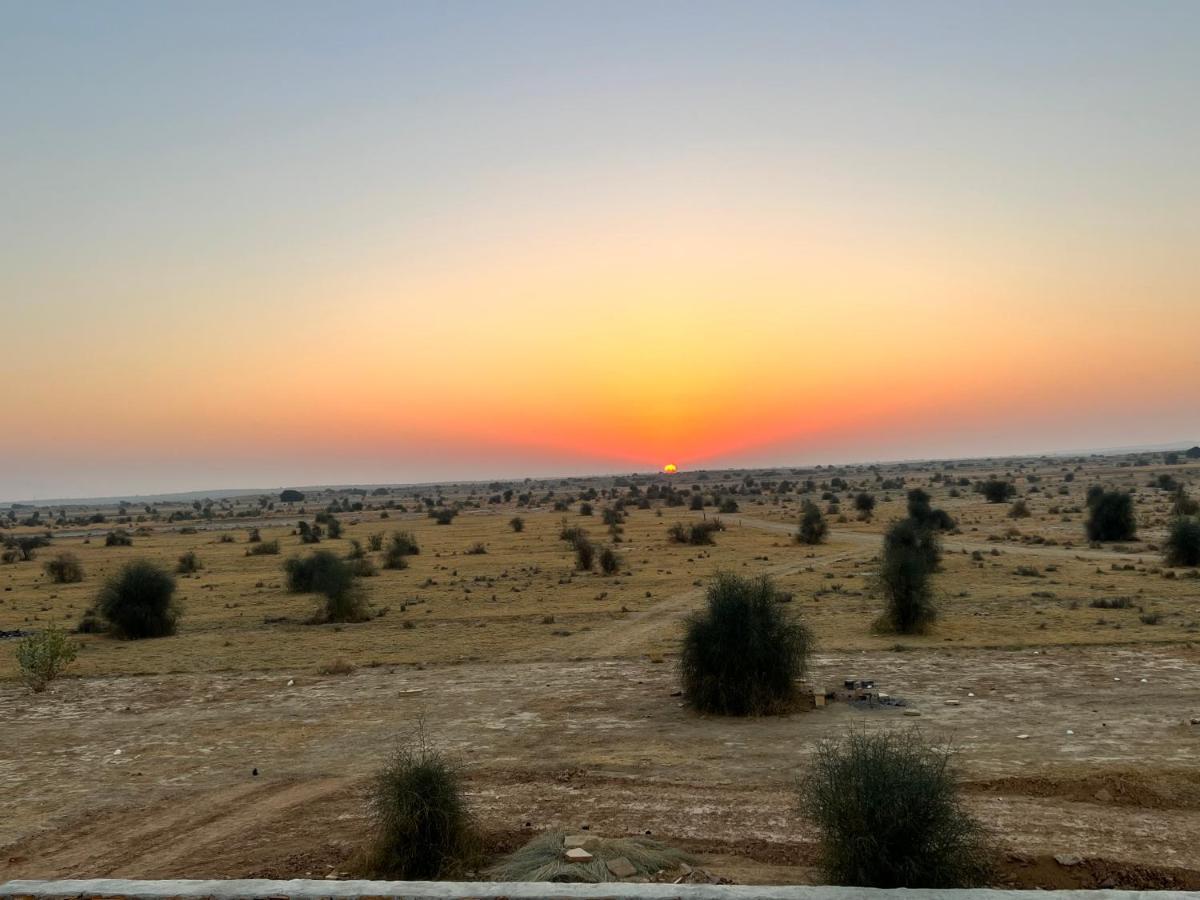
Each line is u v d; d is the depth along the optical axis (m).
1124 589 42.12
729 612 22.02
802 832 13.59
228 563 75.62
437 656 31.27
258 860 13.43
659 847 12.95
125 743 21.22
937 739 18.47
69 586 60.94
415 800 12.91
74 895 10.74
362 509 199.25
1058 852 12.38
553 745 19.39
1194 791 14.84
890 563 33.09
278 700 25.25
